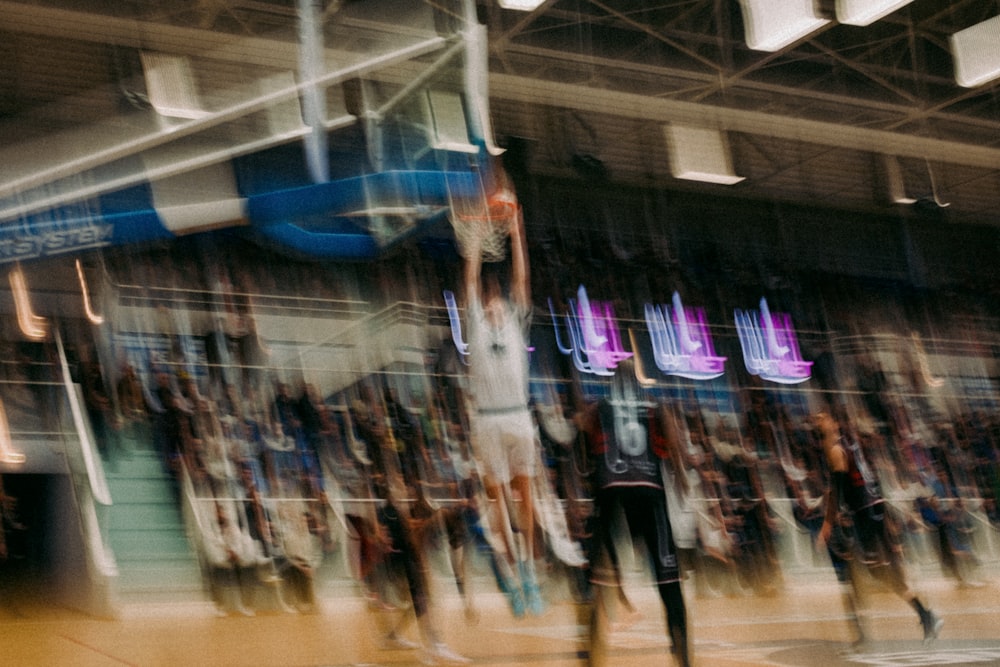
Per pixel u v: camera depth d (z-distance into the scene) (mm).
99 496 11109
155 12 18125
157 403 13383
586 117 22781
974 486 17078
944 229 27562
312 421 13742
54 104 18969
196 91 19312
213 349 15945
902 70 22406
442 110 20422
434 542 10031
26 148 18391
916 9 20406
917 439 17406
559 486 12242
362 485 12406
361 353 18062
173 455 11992
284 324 18203
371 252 19812
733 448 14484
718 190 25188
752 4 18250
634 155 23812
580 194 23469
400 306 17984
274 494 12414
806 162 25156
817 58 21828
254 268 19391
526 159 22297
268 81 19656
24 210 17844
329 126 20047
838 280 23969
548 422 13070
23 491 13000
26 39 17953
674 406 14477
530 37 20500
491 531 9445
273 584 10562
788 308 23172
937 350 23594
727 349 21828
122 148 19125
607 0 19656
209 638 7473
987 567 14602
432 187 20016
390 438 12922
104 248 18203
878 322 23750
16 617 10008
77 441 12023
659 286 21688
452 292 19781
